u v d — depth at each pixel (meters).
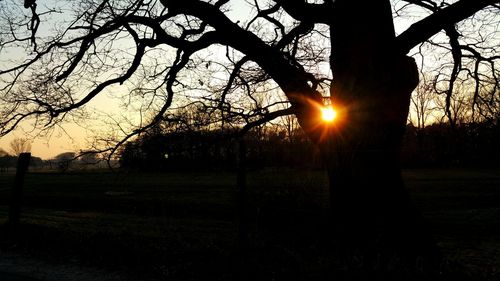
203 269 7.90
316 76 11.52
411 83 8.21
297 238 9.22
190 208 21.17
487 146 34.94
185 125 9.40
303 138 17.66
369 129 8.07
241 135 9.23
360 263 7.29
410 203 8.23
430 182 36.84
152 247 9.46
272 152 16.48
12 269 8.39
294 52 11.23
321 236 8.62
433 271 7.28
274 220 11.25
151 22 9.26
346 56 8.38
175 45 9.27
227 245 9.35
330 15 8.57
